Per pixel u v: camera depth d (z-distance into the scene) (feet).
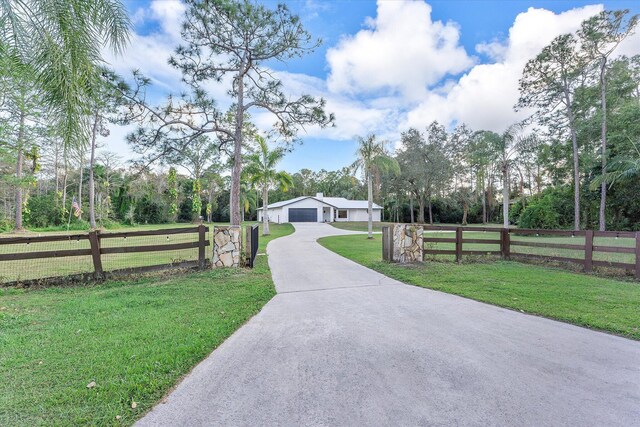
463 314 13.57
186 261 23.48
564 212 71.92
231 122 32.04
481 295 16.56
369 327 12.00
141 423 6.38
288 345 10.32
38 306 15.15
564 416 6.51
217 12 24.86
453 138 102.17
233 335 11.24
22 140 41.19
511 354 9.54
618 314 13.12
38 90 10.25
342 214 133.69
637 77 58.29
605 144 58.65
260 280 20.63
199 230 23.90
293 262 28.50
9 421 6.40
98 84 11.76
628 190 59.62
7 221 73.51
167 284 19.56
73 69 10.27
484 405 6.90
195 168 94.02
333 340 10.73
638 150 54.90
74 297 16.93
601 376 8.20
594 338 10.80
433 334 11.23
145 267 22.03
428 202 114.73
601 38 55.57
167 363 8.91
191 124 28.48
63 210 90.63
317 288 18.62
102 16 11.11
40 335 11.16
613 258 29.04
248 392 7.49
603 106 57.98
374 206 131.64
